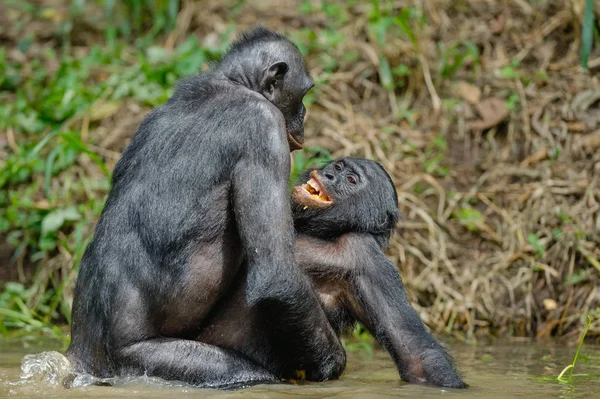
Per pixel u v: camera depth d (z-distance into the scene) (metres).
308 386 9.45
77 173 15.56
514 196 15.12
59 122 16.53
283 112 10.61
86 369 9.55
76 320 9.74
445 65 16.92
